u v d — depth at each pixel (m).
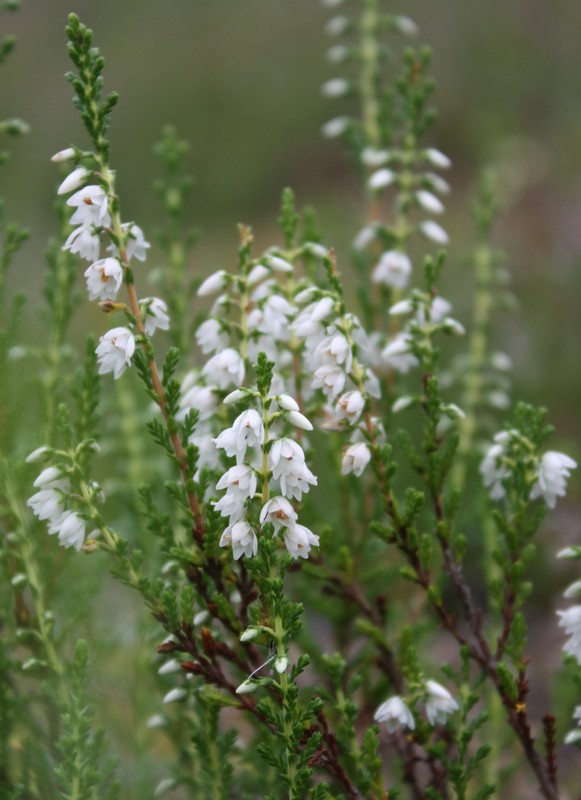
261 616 0.23
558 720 0.28
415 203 0.29
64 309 0.28
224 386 0.25
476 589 0.36
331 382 0.24
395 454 0.37
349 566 0.26
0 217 0.27
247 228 0.25
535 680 0.32
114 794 0.25
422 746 0.25
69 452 0.24
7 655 0.26
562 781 0.30
